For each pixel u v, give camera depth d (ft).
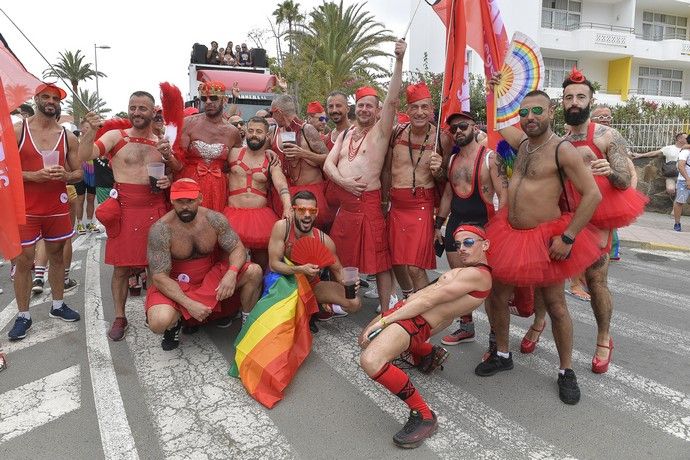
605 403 11.48
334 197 16.85
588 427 10.48
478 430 10.39
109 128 16.02
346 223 15.39
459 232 10.96
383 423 10.68
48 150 15.42
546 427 10.50
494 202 13.58
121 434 10.19
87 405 11.33
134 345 14.67
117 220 14.94
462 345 15.02
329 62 82.69
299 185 17.28
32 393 11.87
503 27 14.44
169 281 13.58
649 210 43.50
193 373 12.89
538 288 12.06
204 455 9.53
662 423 10.62
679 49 87.04
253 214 16.03
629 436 10.14
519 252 11.03
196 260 14.37
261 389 11.73
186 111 23.84
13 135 13.08
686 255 28.91
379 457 9.49
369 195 15.16
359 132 15.70
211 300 14.01
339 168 15.56
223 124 16.55
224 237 14.29
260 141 15.75
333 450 9.71
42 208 15.19
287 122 17.02
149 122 15.35
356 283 13.35
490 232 11.94
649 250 30.40
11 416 10.89
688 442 9.91
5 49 14.06
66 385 12.25
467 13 15.21
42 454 9.55
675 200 34.86
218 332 15.65
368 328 10.75
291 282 13.75
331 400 11.64
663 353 14.37
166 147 14.83
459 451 9.67
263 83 40.63
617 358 14.01
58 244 15.92
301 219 14.17
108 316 17.03
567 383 11.63
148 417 10.85
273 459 9.42
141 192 15.14
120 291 15.46
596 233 12.07
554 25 85.25
